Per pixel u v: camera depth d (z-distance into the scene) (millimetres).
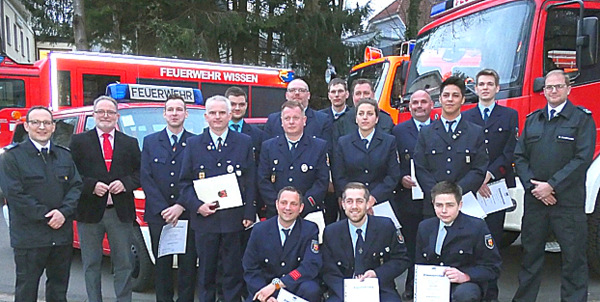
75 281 5520
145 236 4824
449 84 4242
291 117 4293
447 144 4297
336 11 18156
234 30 16406
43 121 4027
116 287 4430
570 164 4109
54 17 16500
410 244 4973
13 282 5473
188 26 15914
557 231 4234
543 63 4875
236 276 4367
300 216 4246
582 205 4195
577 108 4176
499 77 5062
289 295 3965
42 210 3990
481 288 4055
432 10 6504
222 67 12008
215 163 4285
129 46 16344
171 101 4430
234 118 4828
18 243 3996
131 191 4422
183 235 4383
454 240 4027
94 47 16531
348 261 4113
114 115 4395
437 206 4012
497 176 4508
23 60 31547
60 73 10531
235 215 4285
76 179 4188
